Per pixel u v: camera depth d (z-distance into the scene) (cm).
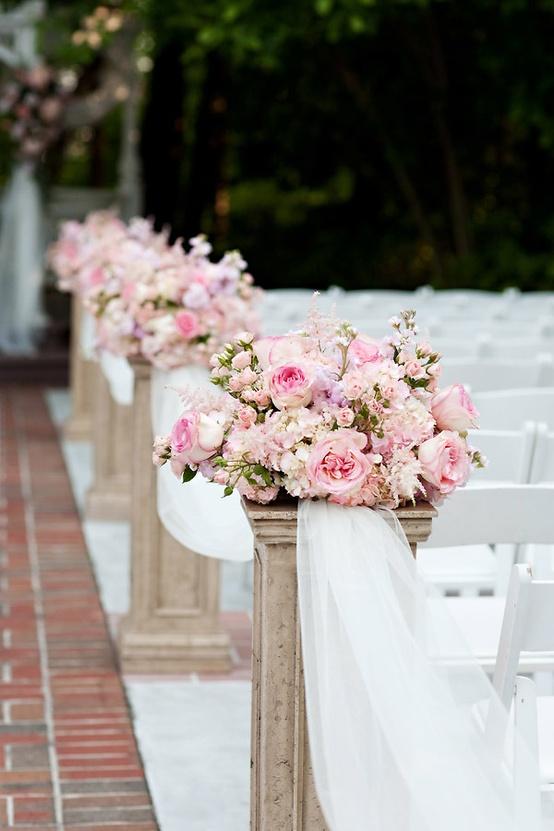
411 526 401
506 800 394
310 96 2131
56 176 2175
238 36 1648
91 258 1087
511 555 612
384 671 379
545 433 573
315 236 2291
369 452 397
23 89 1834
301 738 404
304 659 389
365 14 1636
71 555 980
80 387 1412
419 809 375
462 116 2080
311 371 390
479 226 2133
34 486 1205
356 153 2209
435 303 1291
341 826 385
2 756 614
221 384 416
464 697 392
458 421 400
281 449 388
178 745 630
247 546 545
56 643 781
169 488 554
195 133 2109
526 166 2116
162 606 734
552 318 1079
